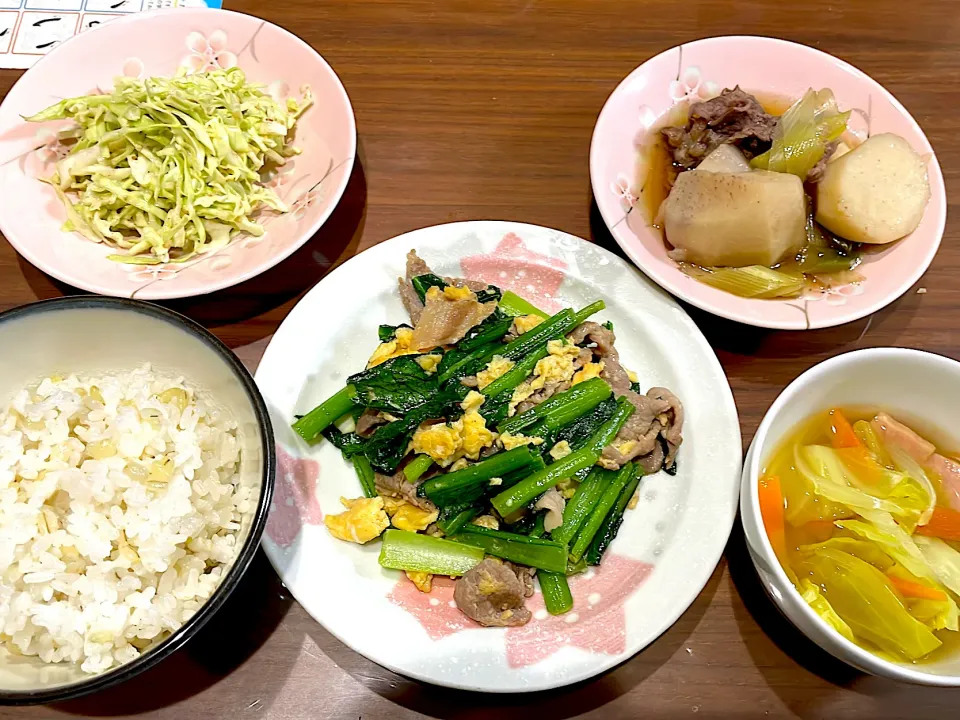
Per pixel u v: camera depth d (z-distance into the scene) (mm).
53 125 406
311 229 358
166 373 307
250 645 302
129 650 262
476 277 376
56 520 277
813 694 297
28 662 259
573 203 410
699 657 304
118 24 417
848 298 360
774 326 338
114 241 388
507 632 295
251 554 251
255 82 428
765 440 289
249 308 376
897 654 264
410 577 313
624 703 295
